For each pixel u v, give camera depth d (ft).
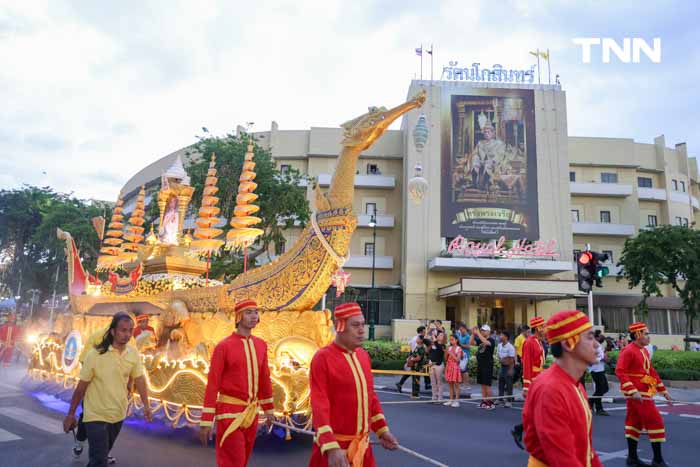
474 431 28.04
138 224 37.22
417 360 42.57
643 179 131.03
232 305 22.74
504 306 105.60
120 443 22.08
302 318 20.90
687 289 92.58
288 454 20.34
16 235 115.44
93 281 37.24
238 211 26.48
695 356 60.85
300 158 124.36
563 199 106.42
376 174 123.24
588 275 33.50
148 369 23.81
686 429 31.45
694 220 137.08
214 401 13.64
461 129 107.96
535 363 28.14
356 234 120.88
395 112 19.66
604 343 52.54
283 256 22.39
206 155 72.69
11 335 51.52
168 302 25.50
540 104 110.11
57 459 19.65
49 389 32.96
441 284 104.88
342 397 10.60
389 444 11.23
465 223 104.99
